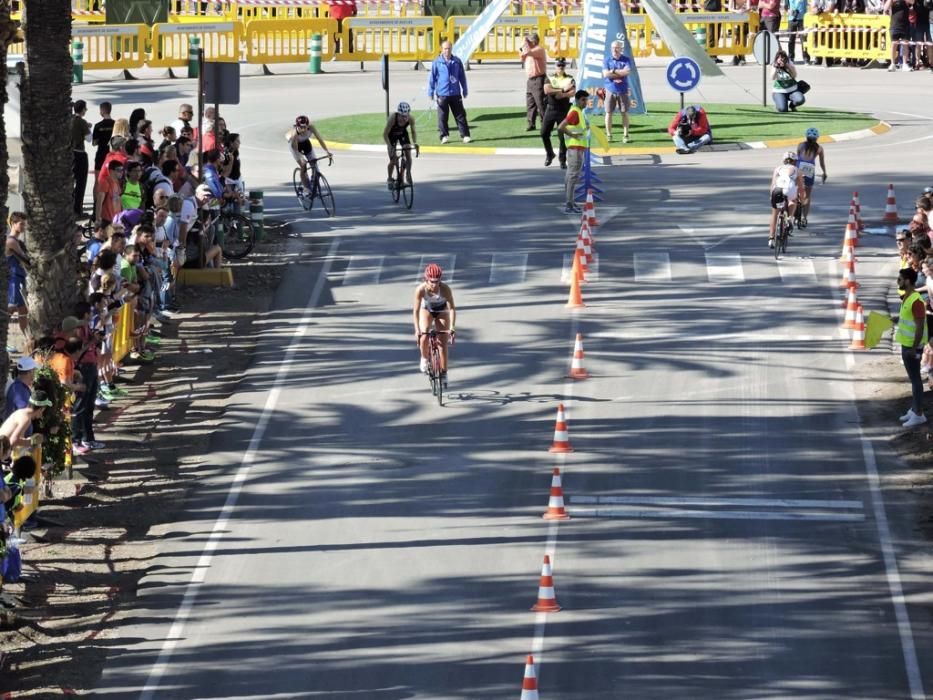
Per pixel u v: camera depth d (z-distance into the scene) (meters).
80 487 68.69
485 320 91.31
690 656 52.84
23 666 53.09
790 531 63.34
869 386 80.00
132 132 111.81
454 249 105.75
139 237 85.69
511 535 63.28
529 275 99.69
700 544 62.12
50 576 60.12
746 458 71.06
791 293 95.00
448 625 55.38
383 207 118.38
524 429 74.94
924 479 68.38
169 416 77.69
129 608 57.47
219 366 84.88
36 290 82.44
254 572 60.38
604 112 145.62
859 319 86.38
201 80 103.44
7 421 59.75
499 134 146.12
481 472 70.00
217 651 54.06
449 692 50.44
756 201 116.56
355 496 67.75
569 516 65.12
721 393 79.44
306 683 51.44
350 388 81.06
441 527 64.19
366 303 95.31
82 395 71.50
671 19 165.62
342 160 137.75
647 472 69.62
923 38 189.38
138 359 85.25
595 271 100.00
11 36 62.00
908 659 52.69
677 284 97.12
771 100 166.50
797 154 106.50
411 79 186.12
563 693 50.16
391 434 74.81
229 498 67.81
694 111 136.75
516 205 117.69
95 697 51.06
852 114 154.88
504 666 52.19
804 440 73.19
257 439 74.56
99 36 181.25
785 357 84.44
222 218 103.94
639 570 59.81
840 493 67.12
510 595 57.72
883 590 58.06
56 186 82.00
